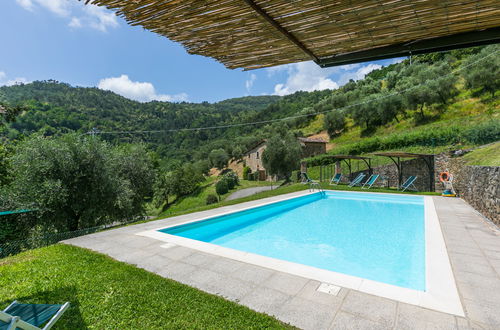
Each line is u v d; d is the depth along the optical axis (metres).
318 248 6.33
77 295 3.19
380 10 1.25
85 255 4.58
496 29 1.36
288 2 1.21
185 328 2.51
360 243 6.61
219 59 1.82
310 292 3.15
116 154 15.38
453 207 8.72
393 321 2.54
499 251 4.47
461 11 1.22
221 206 9.91
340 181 19.41
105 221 13.31
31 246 7.75
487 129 17.58
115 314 2.78
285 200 11.12
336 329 2.43
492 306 2.77
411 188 15.28
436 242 4.98
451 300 2.91
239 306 2.84
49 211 10.77
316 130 52.00
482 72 27.53
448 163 13.26
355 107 40.41
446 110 30.16
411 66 41.09
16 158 10.90
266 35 1.48
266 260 4.23
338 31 1.46
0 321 1.82
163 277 3.65
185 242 5.29
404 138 23.28
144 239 5.55
